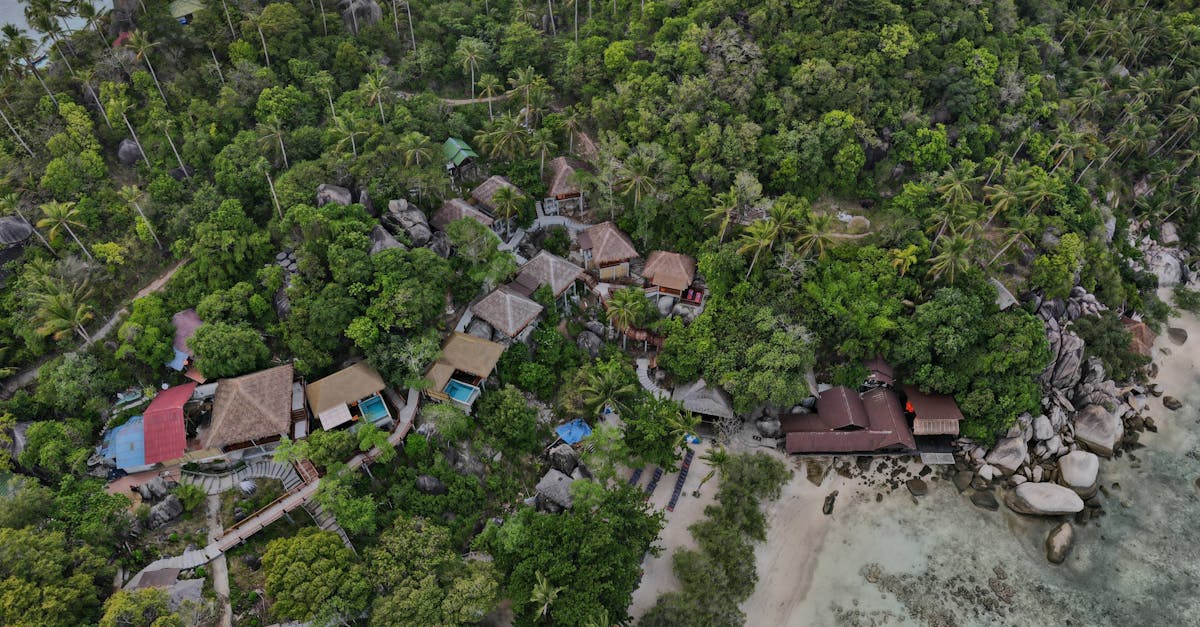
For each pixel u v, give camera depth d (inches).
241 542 2300.7
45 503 2150.6
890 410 3080.7
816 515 2878.9
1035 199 3415.4
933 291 3228.3
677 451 2908.5
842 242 3299.7
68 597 1903.3
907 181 3651.6
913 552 2785.4
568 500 2647.6
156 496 2361.0
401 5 4138.8
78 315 2554.1
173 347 2669.8
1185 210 4197.8
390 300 2733.8
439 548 2284.7
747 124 3467.0
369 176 3203.7
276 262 2965.1
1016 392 3046.3
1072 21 4264.3
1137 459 3193.9
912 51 3740.2
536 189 3560.5
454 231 3038.9
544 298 3137.3
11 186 2910.9
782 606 2600.9
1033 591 2694.4
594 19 4183.1
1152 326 3730.3
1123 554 2829.7
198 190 3105.3
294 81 3678.6
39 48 3253.0
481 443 2783.0
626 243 3331.7
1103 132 4220.0
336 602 2027.6
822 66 3553.2
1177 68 4402.1
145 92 3331.7
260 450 2527.1
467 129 3745.1
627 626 2383.1
